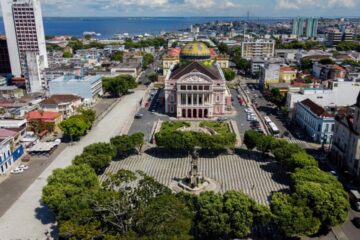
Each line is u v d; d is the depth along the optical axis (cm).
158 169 13988
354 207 11038
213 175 13412
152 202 7944
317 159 14962
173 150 16038
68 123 16638
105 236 7425
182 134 15112
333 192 9544
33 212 10931
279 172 13712
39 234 9762
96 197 8500
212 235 9312
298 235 9000
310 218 8769
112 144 14550
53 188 9925
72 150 16088
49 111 19975
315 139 17012
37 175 13562
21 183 12888
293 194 9606
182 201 8888
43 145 16000
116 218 8194
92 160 12656
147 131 18838
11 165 14362
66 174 10719
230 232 8812
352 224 10162
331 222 9156
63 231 7681
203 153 15675
